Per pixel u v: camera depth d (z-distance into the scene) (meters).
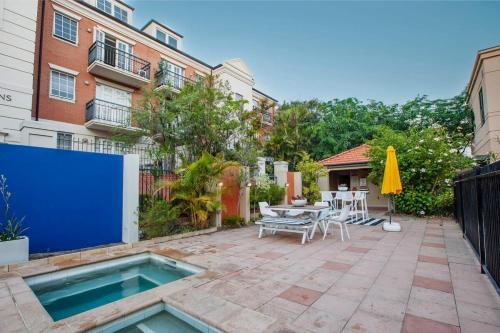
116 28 14.27
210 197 8.14
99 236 6.36
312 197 14.43
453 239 6.74
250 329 2.64
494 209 3.63
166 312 3.31
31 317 2.97
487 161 11.61
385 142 12.32
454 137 12.30
